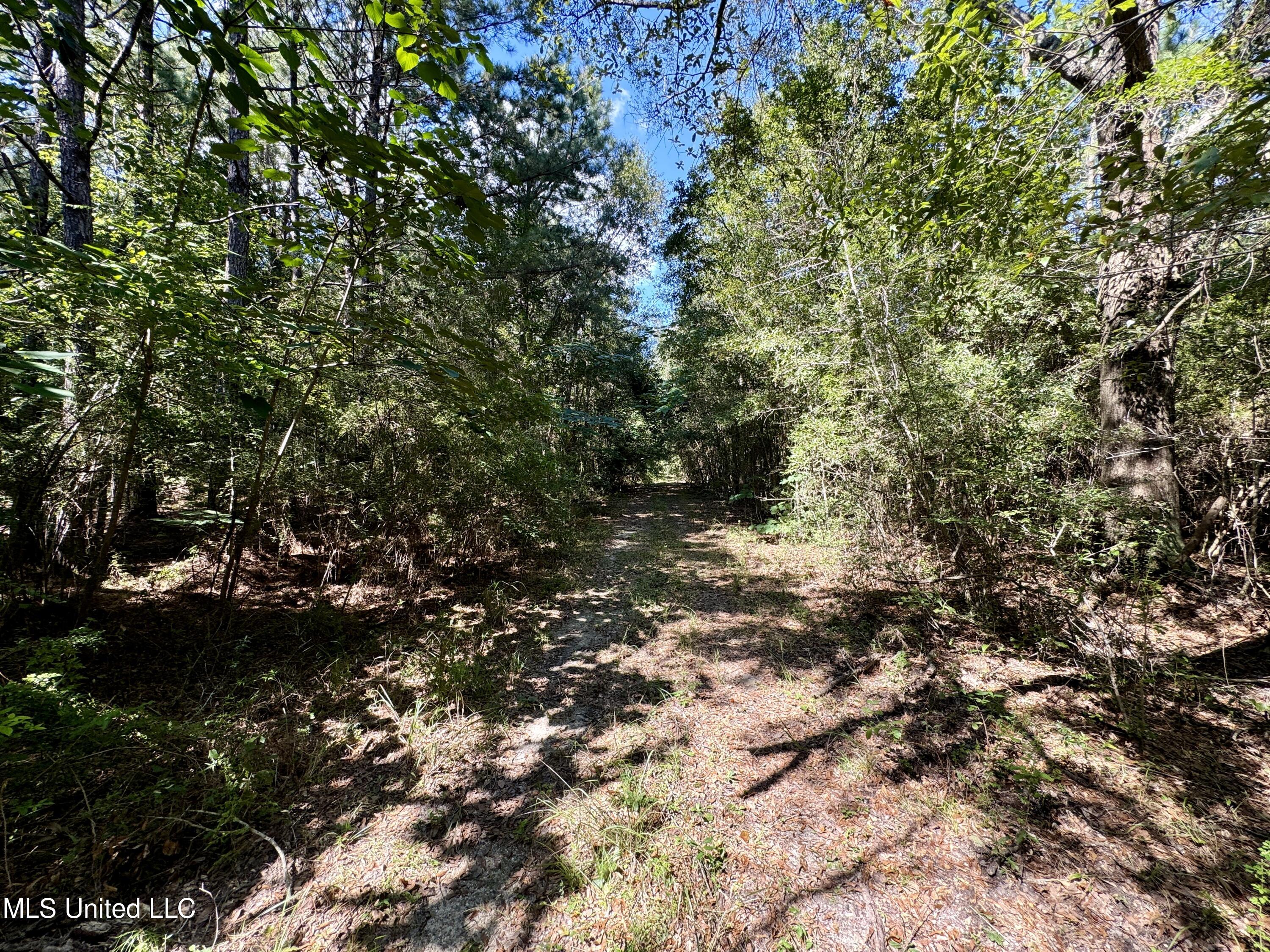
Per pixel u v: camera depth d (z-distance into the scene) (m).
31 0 1.46
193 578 4.84
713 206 7.72
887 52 4.11
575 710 3.24
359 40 5.83
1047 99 2.31
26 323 2.36
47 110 2.10
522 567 6.30
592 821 2.29
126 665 3.39
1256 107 1.27
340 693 3.31
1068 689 3.19
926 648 3.78
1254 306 3.03
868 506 4.60
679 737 2.94
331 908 1.90
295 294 3.95
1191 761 2.59
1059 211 2.02
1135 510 3.40
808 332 5.00
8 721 1.90
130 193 4.60
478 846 2.19
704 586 5.72
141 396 3.20
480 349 2.39
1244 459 4.01
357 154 1.67
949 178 2.37
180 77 6.29
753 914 1.88
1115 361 4.30
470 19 6.38
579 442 12.38
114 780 2.26
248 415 4.45
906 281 3.62
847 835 2.23
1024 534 3.44
